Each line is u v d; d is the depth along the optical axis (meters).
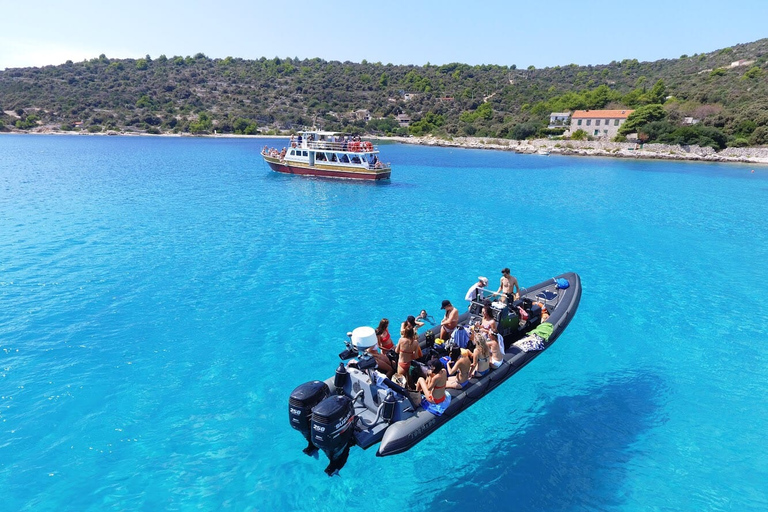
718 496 6.64
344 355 7.44
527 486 6.81
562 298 11.56
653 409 8.74
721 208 29.39
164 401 8.61
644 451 7.59
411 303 13.34
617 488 6.79
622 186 39.22
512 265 17.17
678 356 10.79
